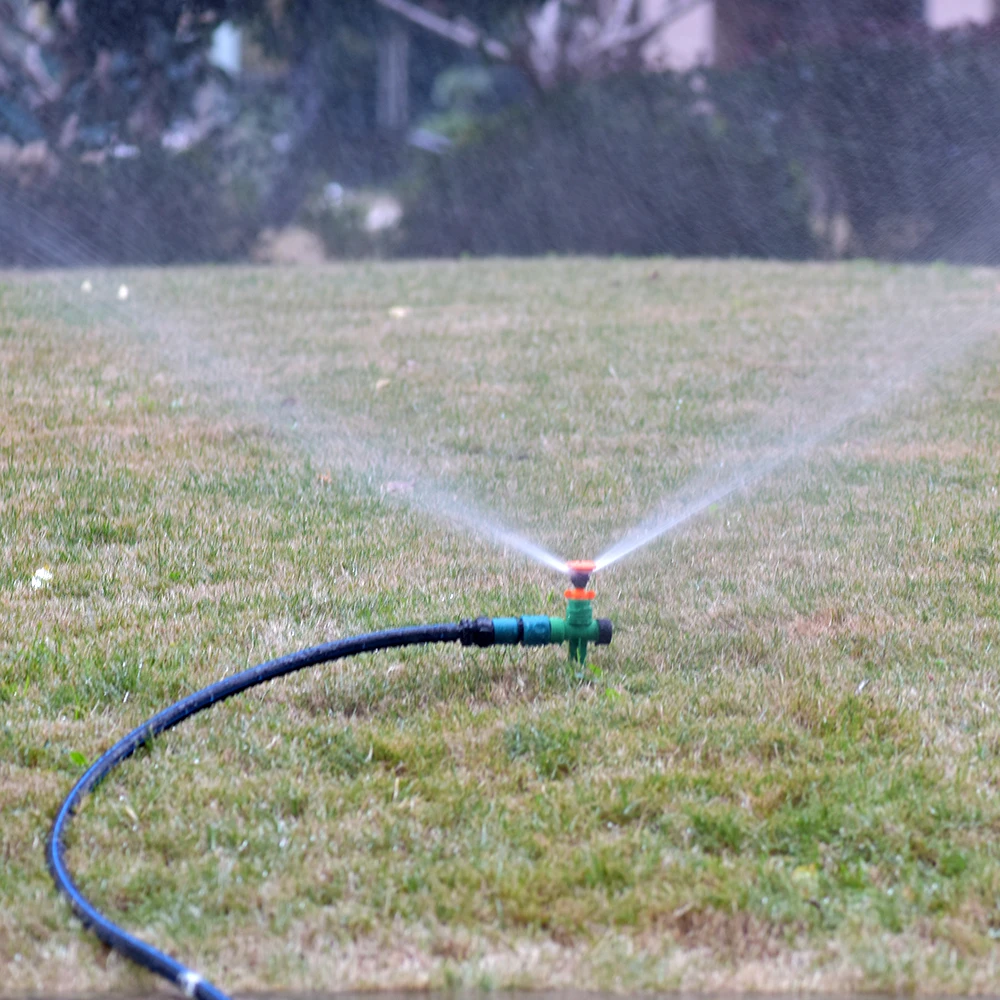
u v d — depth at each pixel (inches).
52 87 1238.3
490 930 230.2
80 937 227.9
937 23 1349.7
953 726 301.9
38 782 273.1
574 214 1298.0
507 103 1939.0
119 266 1206.3
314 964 220.8
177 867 246.8
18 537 414.6
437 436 541.6
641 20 1478.8
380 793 272.7
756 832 259.4
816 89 1248.2
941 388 620.1
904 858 252.1
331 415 570.6
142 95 1243.2
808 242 1263.5
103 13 1204.5
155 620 353.4
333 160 1459.2
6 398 577.9
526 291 904.9
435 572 395.2
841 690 317.7
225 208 1258.6
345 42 1509.6
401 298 876.6
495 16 1350.9
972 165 1229.1
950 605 371.9
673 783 275.6
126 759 283.4
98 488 462.9
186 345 708.0
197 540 418.0
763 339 730.8
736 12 1386.6
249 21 1300.4
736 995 215.8
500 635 314.7
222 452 512.4
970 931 230.5
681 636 351.3
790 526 440.5
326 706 312.5
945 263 1184.2
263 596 372.8
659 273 992.2
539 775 281.7
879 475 493.4
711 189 1268.5
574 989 216.1
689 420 567.8
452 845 254.7
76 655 330.0
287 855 250.2
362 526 435.2
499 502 463.2
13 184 1205.1
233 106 1334.9
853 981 218.5
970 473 492.1
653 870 246.5
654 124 1275.8
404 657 334.6
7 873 243.8
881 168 1246.9
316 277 982.4
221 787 272.5
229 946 226.1
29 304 812.0
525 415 573.3
